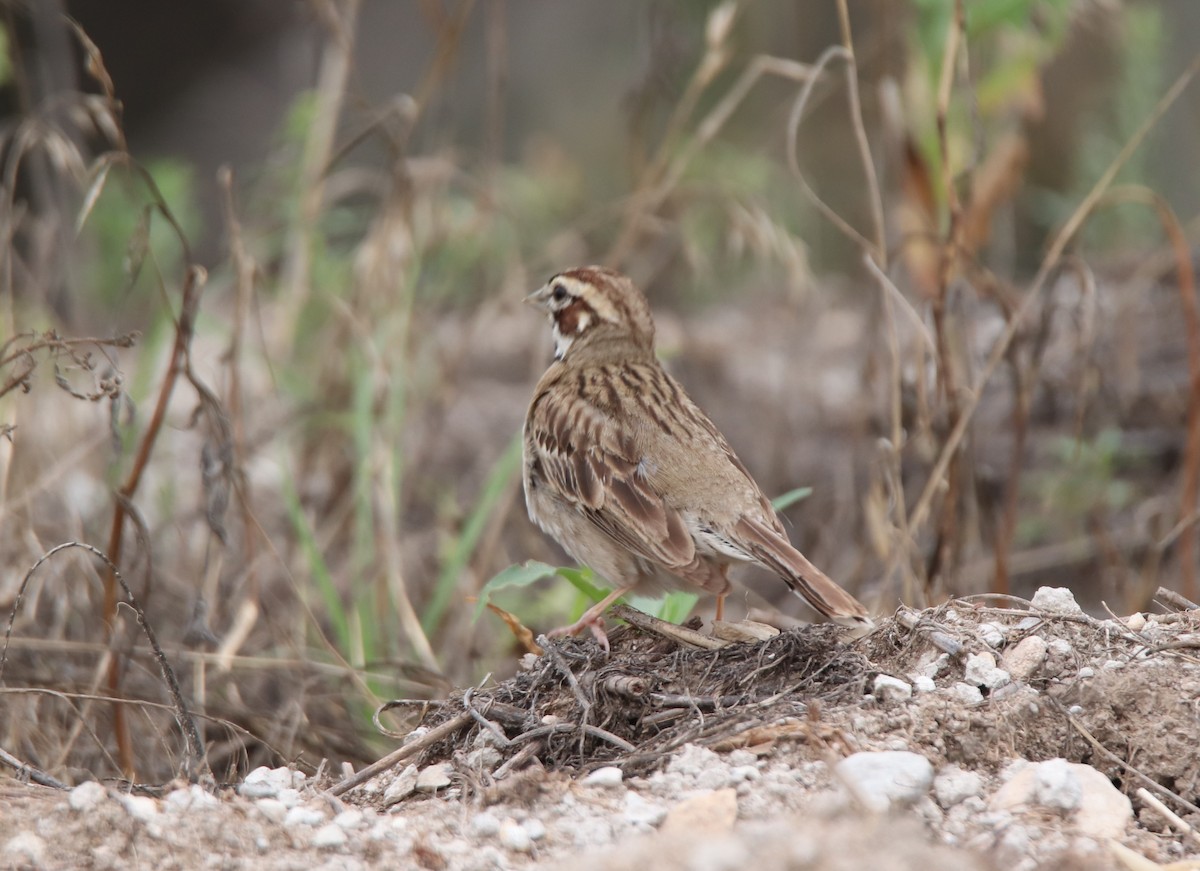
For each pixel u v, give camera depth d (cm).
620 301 1090
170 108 3006
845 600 847
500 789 747
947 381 1165
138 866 682
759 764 741
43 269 1398
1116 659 816
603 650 890
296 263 1545
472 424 1698
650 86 1594
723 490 948
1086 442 1441
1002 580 1202
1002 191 1377
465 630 1272
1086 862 648
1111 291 1708
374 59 2970
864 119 2020
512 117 2925
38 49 1622
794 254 1466
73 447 1334
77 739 1022
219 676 1111
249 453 1411
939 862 581
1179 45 2014
